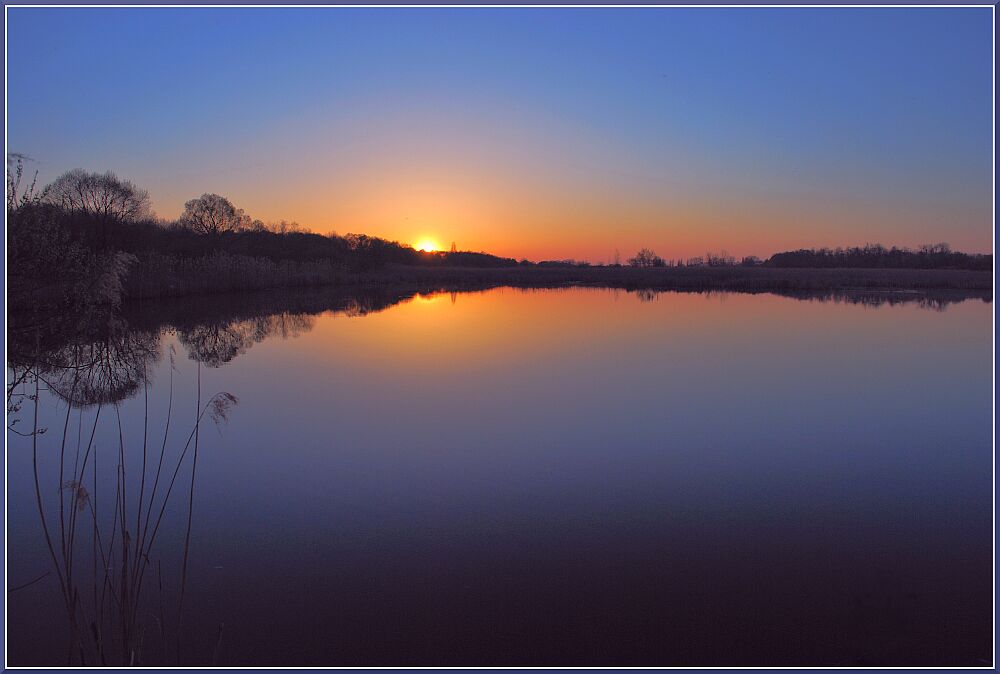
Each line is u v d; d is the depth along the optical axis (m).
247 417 8.15
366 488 5.83
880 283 36.09
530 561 4.48
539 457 6.66
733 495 5.64
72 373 9.02
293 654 3.44
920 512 5.26
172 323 17.03
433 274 48.03
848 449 6.95
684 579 4.21
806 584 4.15
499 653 3.47
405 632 3.66
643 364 11.66
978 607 3.86
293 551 4.60
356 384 10.02
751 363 11.77
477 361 11.96
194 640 3.56
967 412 8.50
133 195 27.00
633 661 3.38
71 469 6.16
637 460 6.57
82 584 4.05
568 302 26.31
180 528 4.95
